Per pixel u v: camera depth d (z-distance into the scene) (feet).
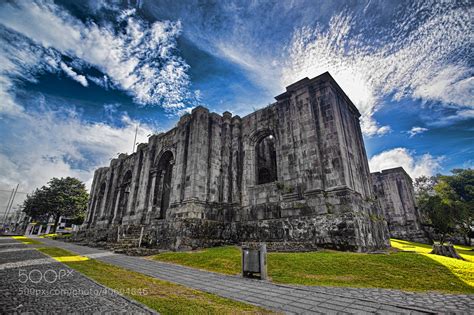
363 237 41.96
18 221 324.39
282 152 55.98
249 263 28.55
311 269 29.53
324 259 32.50
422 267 28.12
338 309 17.20
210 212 59.93
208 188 62.28
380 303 18.52
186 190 60.64
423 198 124.26
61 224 237.04
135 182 89.20
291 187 51.80
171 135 78.28
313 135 50.93
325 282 25.34
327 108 52.13
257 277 27.99
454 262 30.12
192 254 43.91
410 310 17.06
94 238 92.07
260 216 56.70
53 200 176.55
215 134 69.00
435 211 82.94
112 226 91.86
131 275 28.94
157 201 76.38
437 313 16.44
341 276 26.96
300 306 17.81
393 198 108.47
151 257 46.14
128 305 17.07
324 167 48.73
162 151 80.12
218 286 24.04
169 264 38.45
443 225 80.33
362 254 35.37
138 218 77.51
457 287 22.66
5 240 101.76
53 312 15.44
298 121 54.49
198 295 20.44
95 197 125.80
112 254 51.01
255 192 60.08
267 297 20.16
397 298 19.79
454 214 80.28
